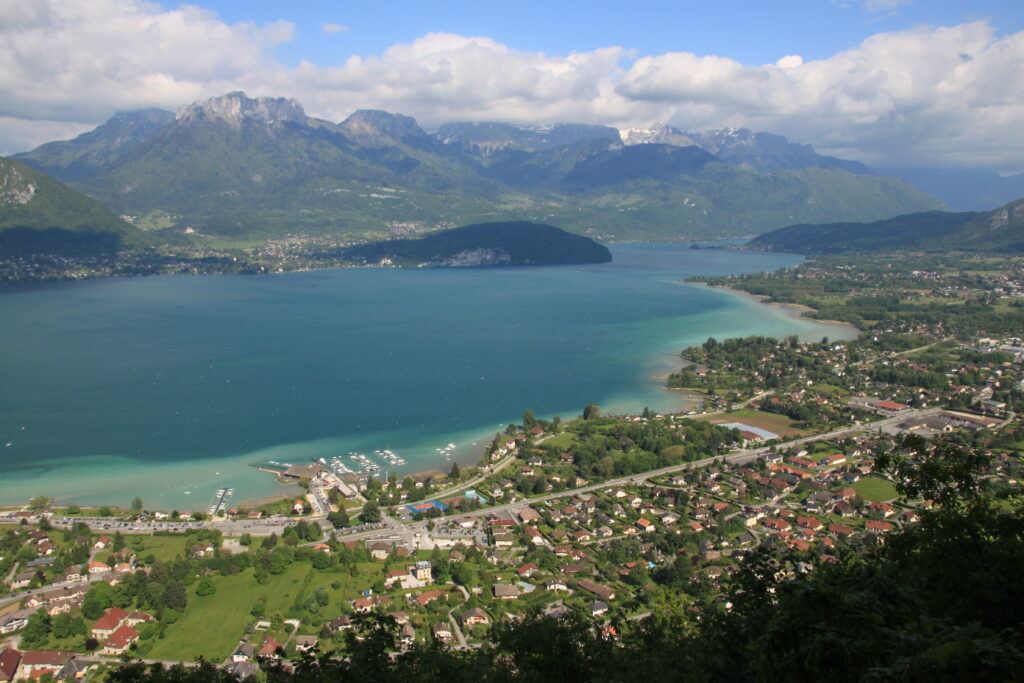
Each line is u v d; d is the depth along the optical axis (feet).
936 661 75.41
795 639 91.56
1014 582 103.09
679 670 124.16
